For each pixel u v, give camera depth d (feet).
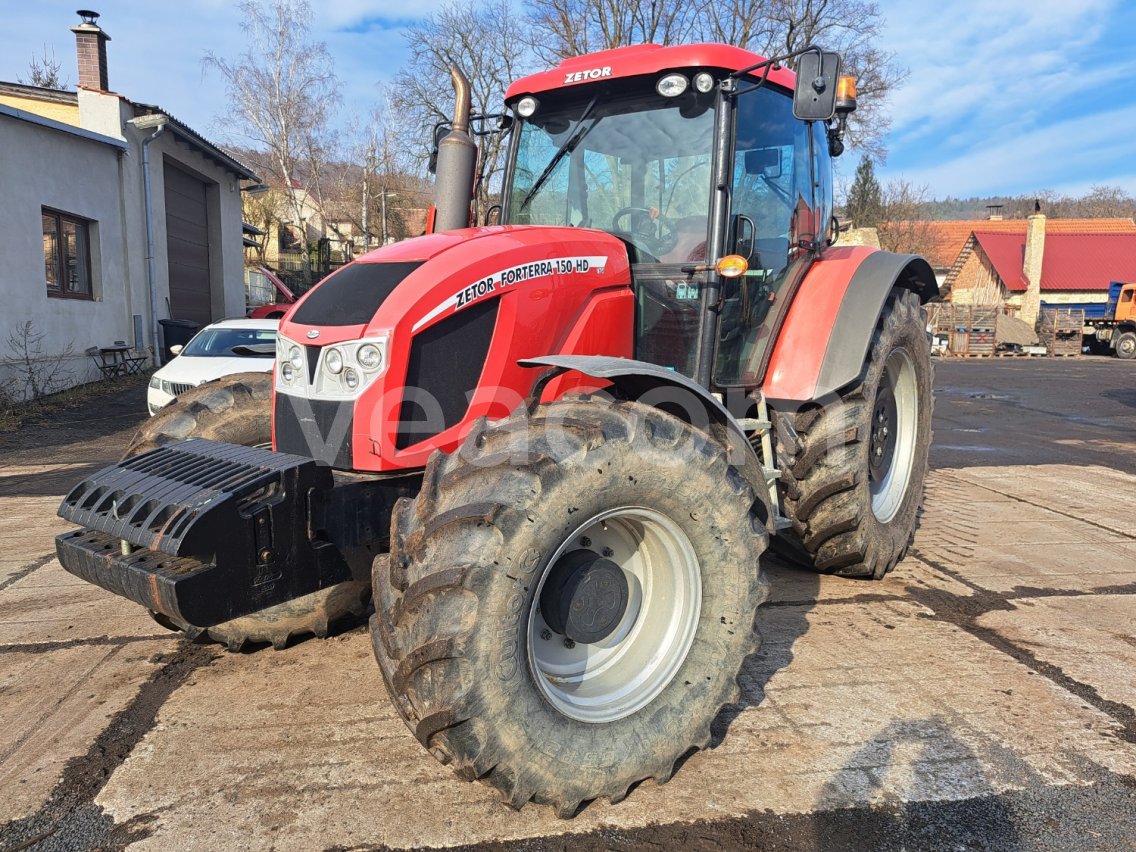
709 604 7.58
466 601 6.25
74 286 40.34
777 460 11.56
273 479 7.32
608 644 7.63
